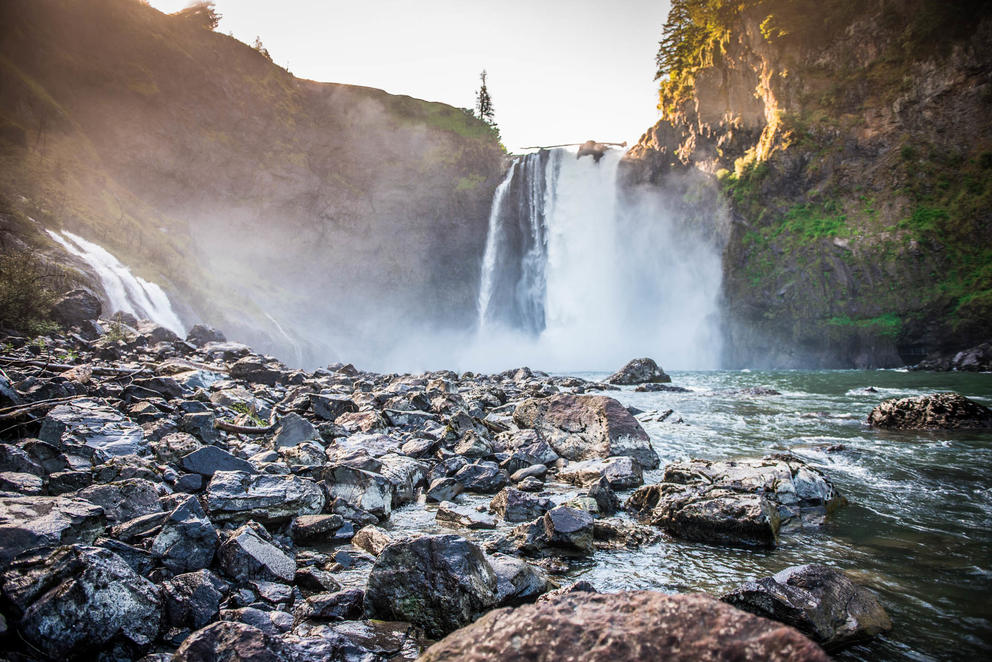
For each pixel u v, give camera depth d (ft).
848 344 137.80
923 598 12.54
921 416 37.35
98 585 9.02
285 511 15.75
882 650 10.39
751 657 5.06
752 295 154.61
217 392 30.63
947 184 137.28
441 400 35.78
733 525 16.15
